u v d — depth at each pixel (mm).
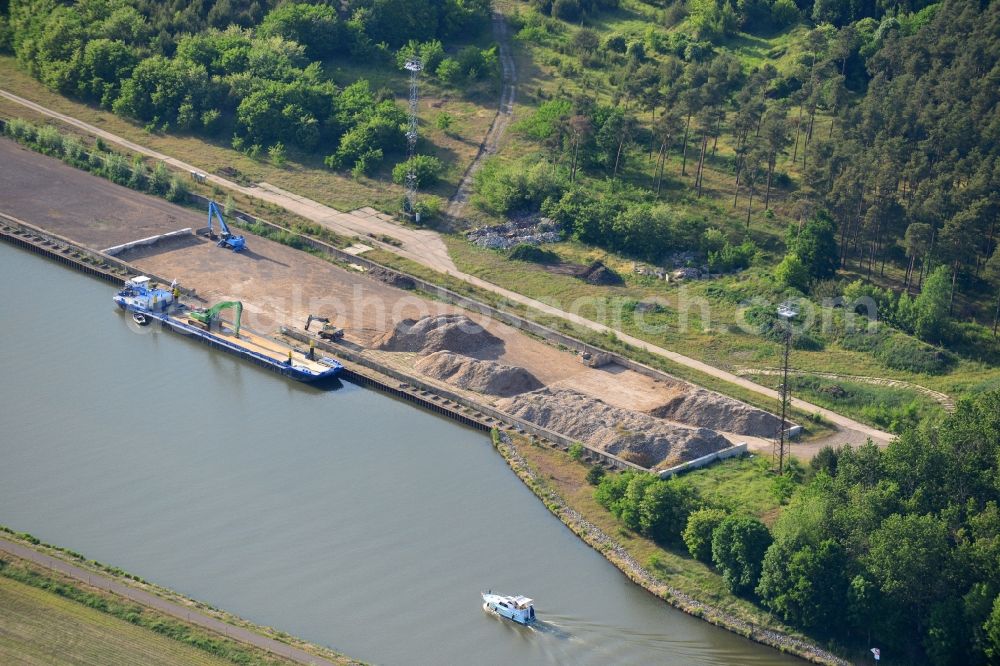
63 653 197000
